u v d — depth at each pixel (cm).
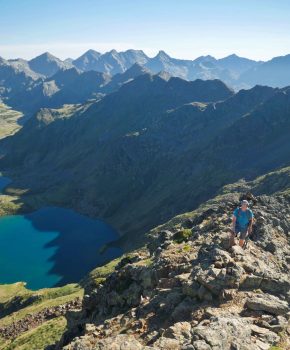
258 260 2620
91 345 2241
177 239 4003
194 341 1789
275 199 4206
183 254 3122
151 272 3027
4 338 7888
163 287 2633
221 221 3894
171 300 2383
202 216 5025
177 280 2614
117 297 3241
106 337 2334
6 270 19262
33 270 19400
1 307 12050
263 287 2317
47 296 11525
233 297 2214
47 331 6656
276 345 1844
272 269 2572
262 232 3164
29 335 6762
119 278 3459
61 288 11881
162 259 3148
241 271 2366
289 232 3384
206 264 2517
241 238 2786
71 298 8856
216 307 2164
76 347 2255
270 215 3547
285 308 2089
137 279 3241
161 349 1834
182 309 2230
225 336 1822
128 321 2441
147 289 2934
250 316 2067
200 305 2222
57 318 7356
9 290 16212
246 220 2767
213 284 2269
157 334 2081
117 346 1997
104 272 11481
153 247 4916
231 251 2678
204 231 3897
